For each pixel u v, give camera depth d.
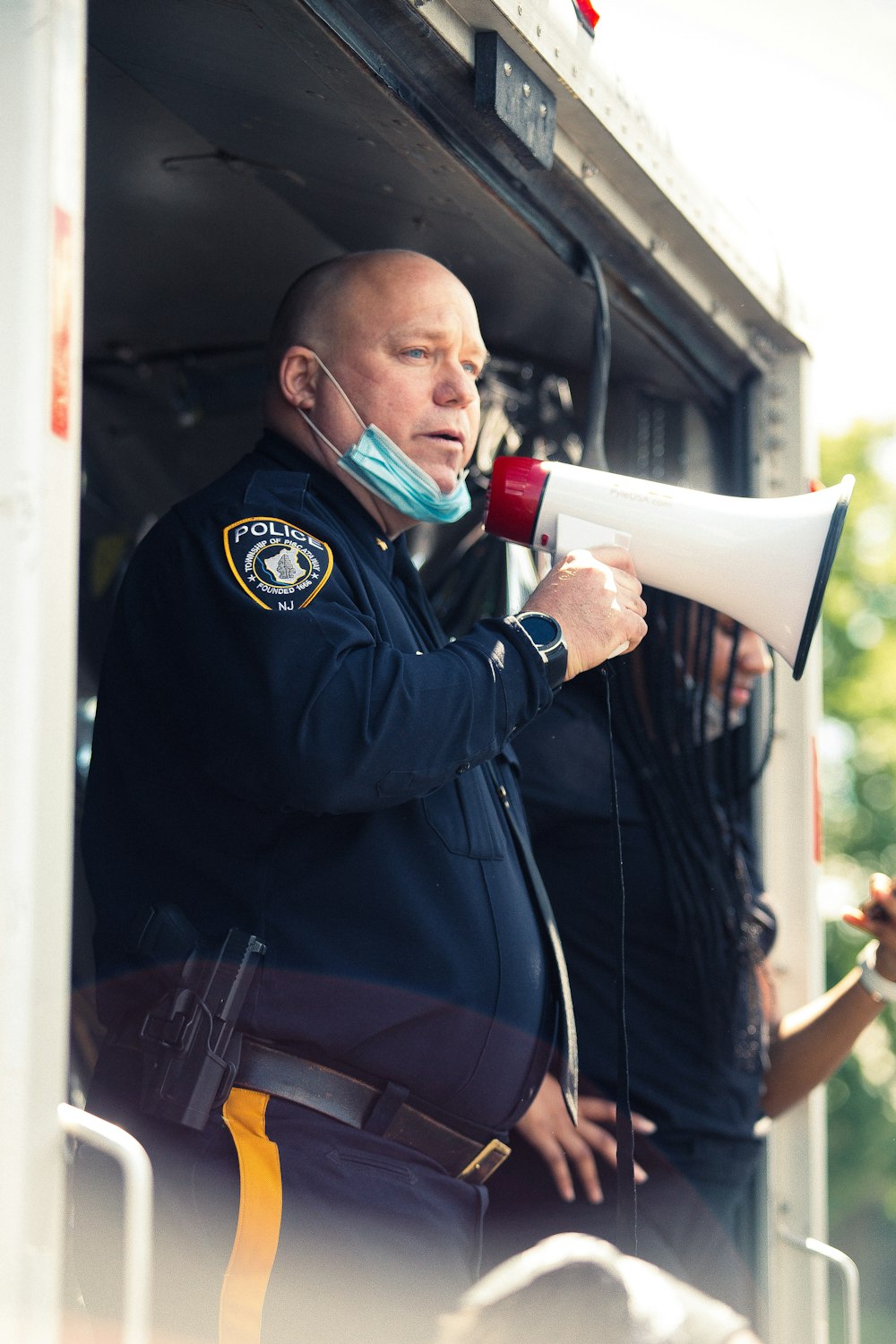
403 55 2.96
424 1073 2.72
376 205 3.73
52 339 1.94
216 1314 2.41
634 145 3.54
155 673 2.68
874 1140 22.39
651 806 3.86
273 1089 2.58
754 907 4.20
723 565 3.12
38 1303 1.84
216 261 4.32
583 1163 3.68
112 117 3.58
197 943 2.60
